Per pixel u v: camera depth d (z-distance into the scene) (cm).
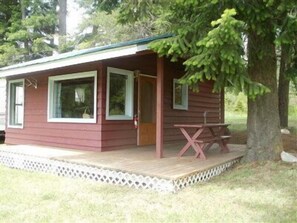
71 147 802
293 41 523
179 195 460
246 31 550
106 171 548
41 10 1917
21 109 990
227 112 2155
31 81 934
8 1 1981
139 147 820
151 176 492
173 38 537
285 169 557
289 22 494
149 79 866
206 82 1080
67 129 816
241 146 878
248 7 509
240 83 504
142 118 848
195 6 544
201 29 536
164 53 553
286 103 1214
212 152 740
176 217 376
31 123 935
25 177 595
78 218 374
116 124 771
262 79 610
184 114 963
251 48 592
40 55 1892
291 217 370
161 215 383
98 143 739
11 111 1029
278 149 614
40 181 560
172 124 911
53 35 1848
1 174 625
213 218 371
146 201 436
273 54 604
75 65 789
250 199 436
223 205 414
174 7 606
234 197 446
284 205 411
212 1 493
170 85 903
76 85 805
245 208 403
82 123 777
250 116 632
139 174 505
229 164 626
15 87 1021
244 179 532
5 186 521
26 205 420
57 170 627
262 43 573
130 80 806
